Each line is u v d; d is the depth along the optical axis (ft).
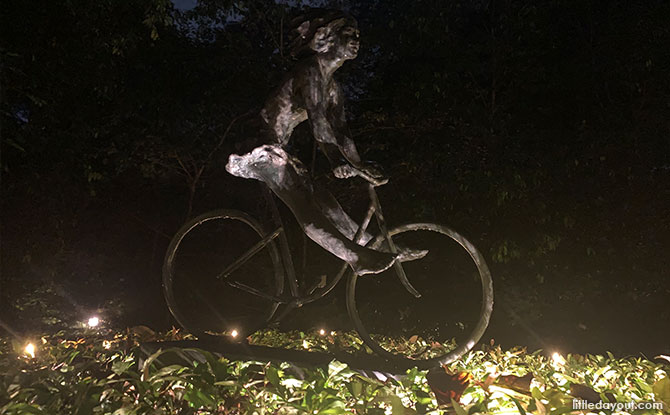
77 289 48.44
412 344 20.48
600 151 41.93
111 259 56.49
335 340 21.15
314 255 46.14
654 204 42.50
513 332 42.93
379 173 15.06
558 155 41.78
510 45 43.37
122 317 47.93
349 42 15.12
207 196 55.62
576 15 45.37
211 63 45.09
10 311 39.55
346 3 46.62
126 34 38.34
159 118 44.34
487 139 41.14
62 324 39.75
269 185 15.21
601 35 44.11
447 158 41.06
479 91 44.16
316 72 15.06
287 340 21.26
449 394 9.88
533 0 45.24
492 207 40.50
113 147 44.24
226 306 53.47
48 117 39.52
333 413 9.29
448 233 15.12
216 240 56.70
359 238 15.16
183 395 9.70
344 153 15.17
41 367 13.99
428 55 45.52
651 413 10.03
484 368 15.72
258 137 15.48
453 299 44.78
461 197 41.78
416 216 41.52
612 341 41.50
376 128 44.39
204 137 46.70
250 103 46.83
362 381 11.43
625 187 42.68
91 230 56.03
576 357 19.21
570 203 41.57
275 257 16.55
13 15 35.32
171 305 16.26
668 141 42.42
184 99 46.98
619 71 42.34
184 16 43.70
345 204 44.65
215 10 43.60
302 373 12.80
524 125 44.19
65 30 37.78
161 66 46.32
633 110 43.27
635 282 43.37
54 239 41.91
